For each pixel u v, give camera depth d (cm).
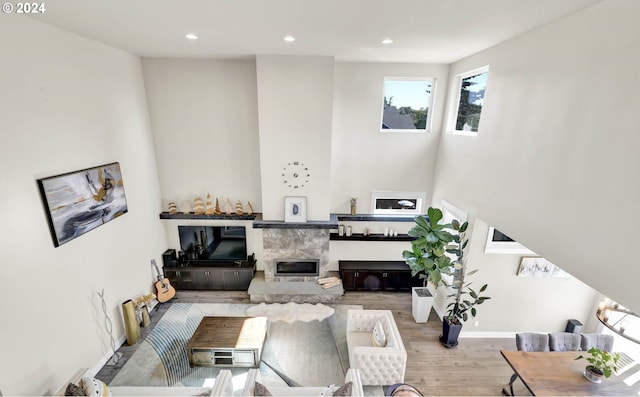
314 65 515
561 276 486
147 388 364
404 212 651
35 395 327
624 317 429
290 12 297
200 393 309
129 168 502
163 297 575
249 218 611
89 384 320
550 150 309
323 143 555
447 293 542
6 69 297
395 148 613
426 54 487
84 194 391
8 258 298
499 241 480
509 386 420
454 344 490
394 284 631
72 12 302
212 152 596
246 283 626
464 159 498
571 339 419
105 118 441
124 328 482
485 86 439
